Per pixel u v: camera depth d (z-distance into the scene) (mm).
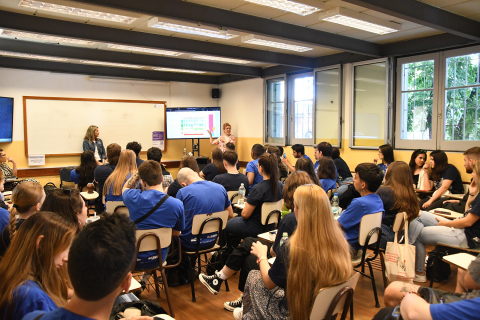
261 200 3100
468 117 5062
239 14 4188
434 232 3020
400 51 5652
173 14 3703
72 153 7824
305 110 7531
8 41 5379
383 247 2875
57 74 7625
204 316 2684
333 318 1615
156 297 2998
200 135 9039
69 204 1969
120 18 4324
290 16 4355
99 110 8141
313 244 1467
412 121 5727
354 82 6453
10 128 7090
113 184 3352
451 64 5211
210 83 9672
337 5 4020
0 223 2033
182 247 3020
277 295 1721
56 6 3900
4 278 1275
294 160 7746
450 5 3906
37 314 1004
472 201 2920
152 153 4543
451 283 3250
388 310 1519
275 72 8016
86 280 836
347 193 4719
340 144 6625
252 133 8875
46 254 1332
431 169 4871
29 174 7348
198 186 3012
